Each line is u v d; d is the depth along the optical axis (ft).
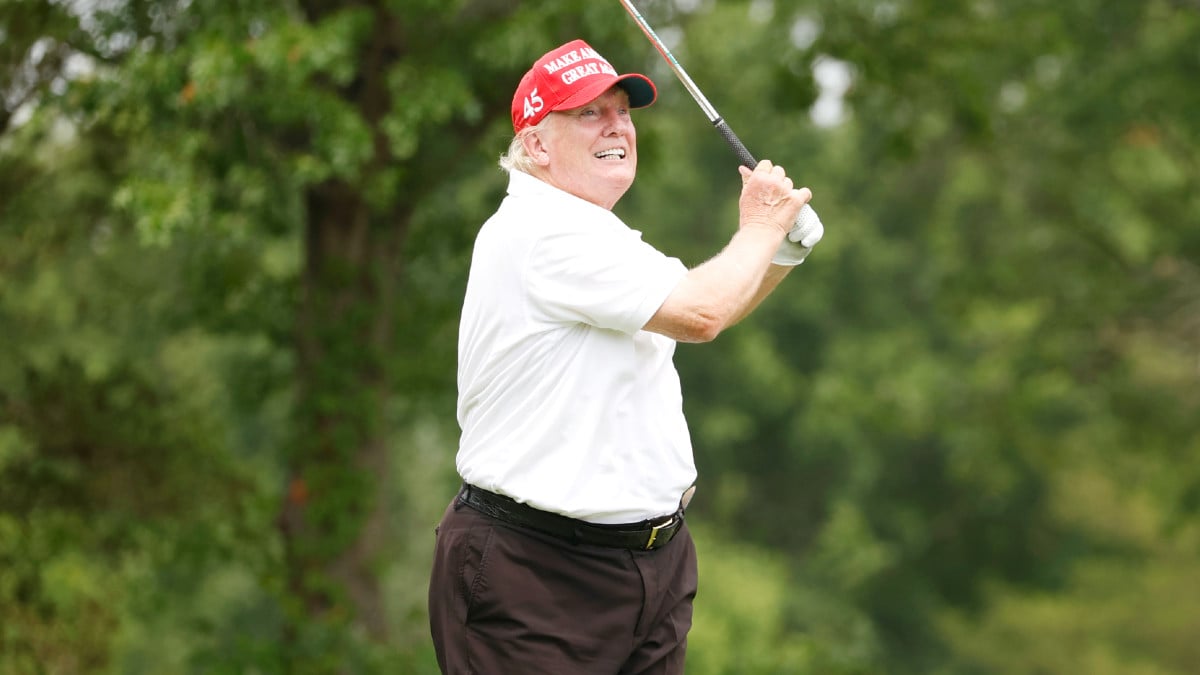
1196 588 337.52
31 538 117.70
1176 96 176.45
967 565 307.37
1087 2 174.09
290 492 127.75
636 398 33.19
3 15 97.50
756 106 166.09
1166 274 211.00
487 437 33.73
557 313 32.53
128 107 99.81
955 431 238.89
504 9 115.96
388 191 108.58
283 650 115.65
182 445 128.77
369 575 129.18
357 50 110.63
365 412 124.47
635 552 33.71
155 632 161.99
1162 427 212.43
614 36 108.47
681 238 299.38
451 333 145.48
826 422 277.23
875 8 131.34
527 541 33.37
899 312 299.99
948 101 146.30
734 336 295.48
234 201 109.70
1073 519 326.65
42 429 122.72
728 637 158.71
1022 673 296.30
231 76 93.35
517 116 34.45
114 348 152.87
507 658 33.42
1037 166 206.39
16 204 118.32
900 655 296.92
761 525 323.78
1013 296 220.43
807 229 35.17
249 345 168.14
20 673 115.14
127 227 130.31
